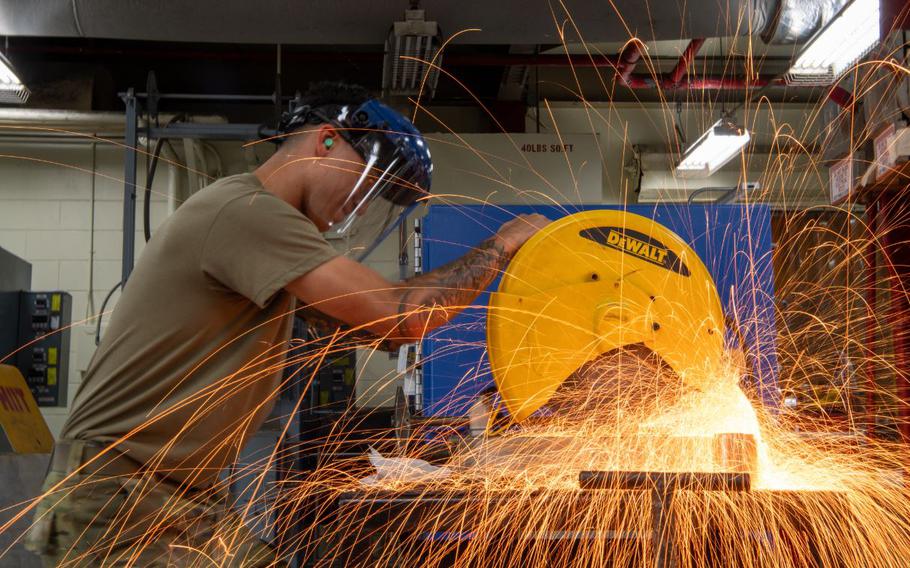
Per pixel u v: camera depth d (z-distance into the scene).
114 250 5.81
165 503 1.21
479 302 2.04
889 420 2.10
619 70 5.74
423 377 2.05
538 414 1.60
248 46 5.65
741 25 3.85
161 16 3.78
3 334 4.66
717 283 2.12
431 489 1.28
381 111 1.42
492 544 1.30
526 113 6.36
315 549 1.69
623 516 1.24
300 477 3.08
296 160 1.39
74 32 3.85
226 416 1.27
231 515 1.36
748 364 1.98
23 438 2.72
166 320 1.22
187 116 5.46
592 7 3.82
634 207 2.13
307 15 3.83
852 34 3.39
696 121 6.43
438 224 2.15
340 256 1.22
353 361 5.15
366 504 1.22
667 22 3.88
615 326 1.58
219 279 1.22
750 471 1.29
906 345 2.08
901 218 2.10
